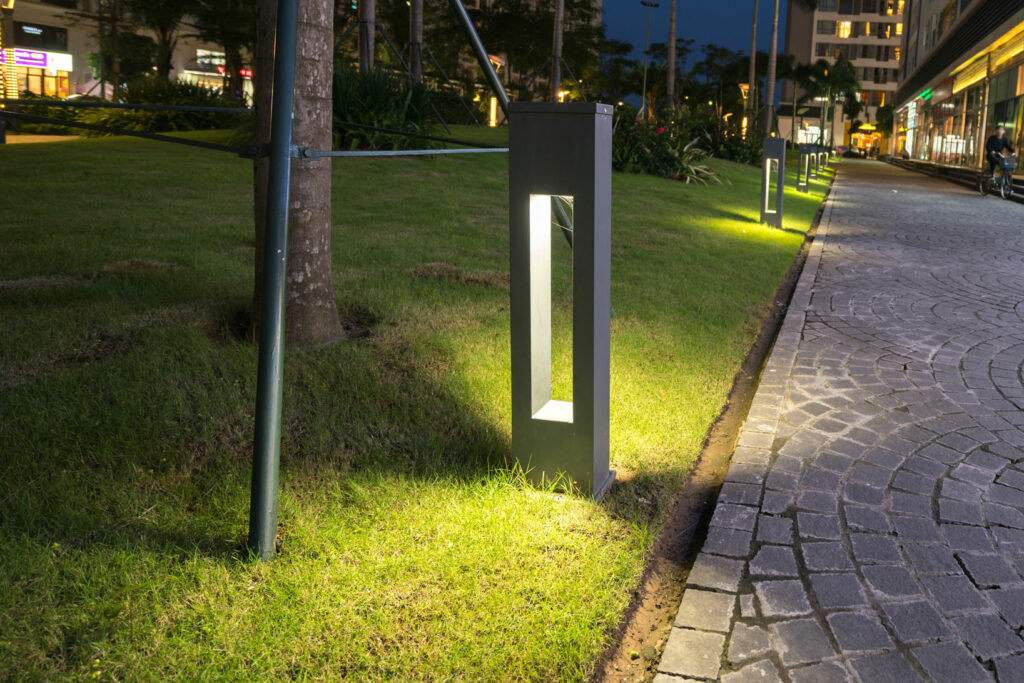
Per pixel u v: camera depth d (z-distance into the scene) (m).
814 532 2.80
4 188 9.02
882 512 2.97
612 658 2.16
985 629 2.24
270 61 3.77
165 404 3.36
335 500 2.83
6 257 5.68
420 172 13.57
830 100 89.56
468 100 30.50
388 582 2.34
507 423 3.57
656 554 2.75
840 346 5.50
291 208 4.02
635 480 3.23
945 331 6.00
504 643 2.10
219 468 2.98
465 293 5.71
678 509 3.11
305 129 3.91
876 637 2.20
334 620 2.16
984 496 3.13
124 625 2.08
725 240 10.25
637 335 5.11
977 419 4.04
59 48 35.81
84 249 6.11
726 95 86.56
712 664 2.07
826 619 2.28
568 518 2.80
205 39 32.00
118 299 4.80
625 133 19.73
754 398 4.31
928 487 3.20
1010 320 6.41
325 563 2.43
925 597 2.40
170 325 4.30
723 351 5.24
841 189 24.95
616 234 9.68
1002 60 29.00
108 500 2.69
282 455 3.12
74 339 4.03
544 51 45.91
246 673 1.95
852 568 2.56
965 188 26.80
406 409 3.56
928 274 8.66
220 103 23.14
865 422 3.97
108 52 33.66
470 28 3.24
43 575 2.24
